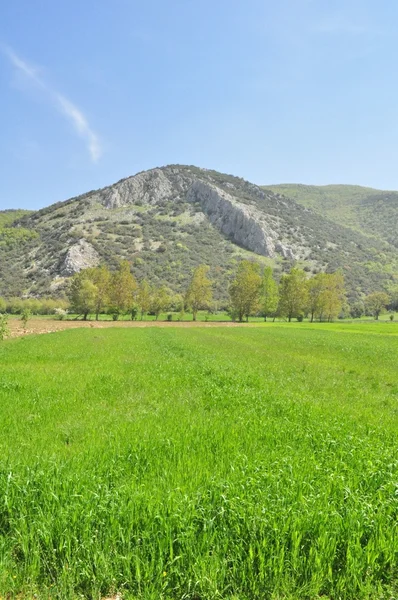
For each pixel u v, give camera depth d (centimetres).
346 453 697
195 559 385
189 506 448
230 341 4091
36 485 517
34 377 1530
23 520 434
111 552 396
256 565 389
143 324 8262
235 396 1228
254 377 1661
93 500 470
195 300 10275
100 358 2278
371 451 699
